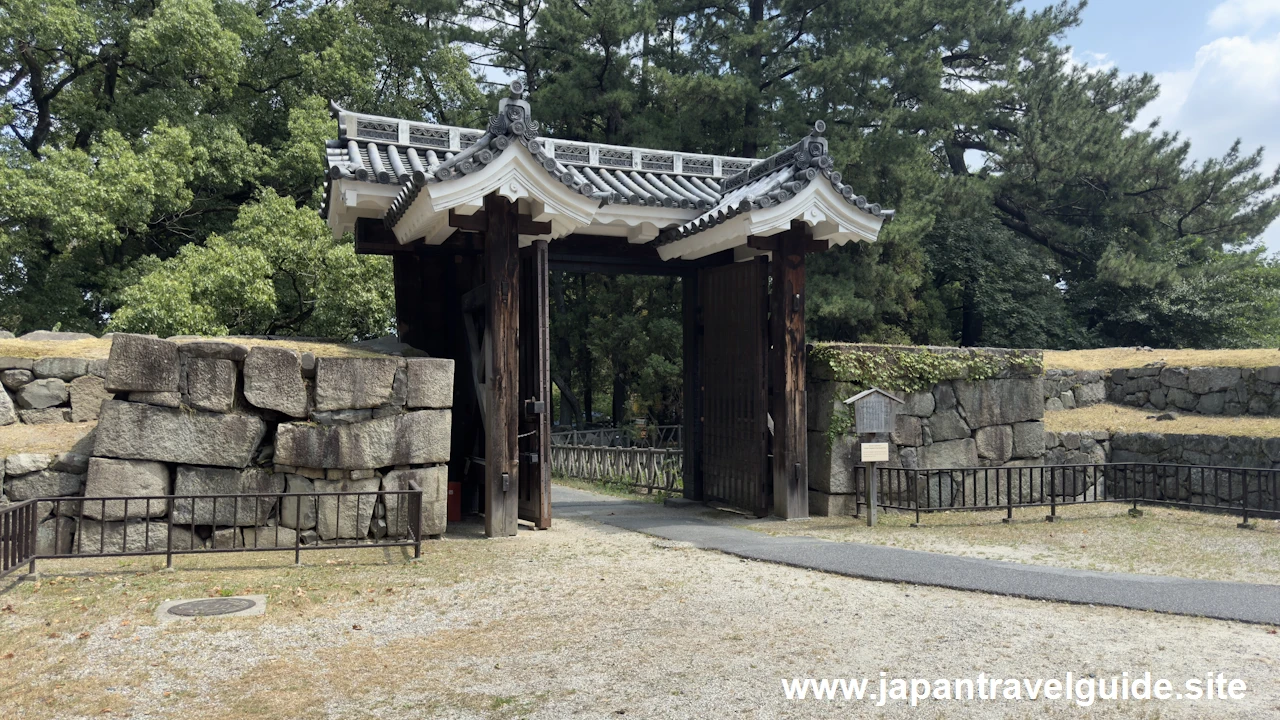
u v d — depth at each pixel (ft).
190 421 28.32
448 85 81.76
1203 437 39.83
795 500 36.35
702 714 13.96
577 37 78.07
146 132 63.10
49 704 14.34
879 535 31.83
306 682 15.53
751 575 24.43
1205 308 89.30
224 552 26.09
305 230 56.65
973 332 100.83
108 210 56.03
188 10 61.31
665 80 73.51
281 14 75.51
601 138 85.51
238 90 74.43
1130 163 84.23
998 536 31.30
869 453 33.94
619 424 90.89
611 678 15.66
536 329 33.58
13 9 56.08
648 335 79.51
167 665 16.38
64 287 62.39
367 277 55.77
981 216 88.17
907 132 78.48
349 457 29.37
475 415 37.68
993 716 13.80
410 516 30.27
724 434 41.34
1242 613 19.24
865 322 79.41
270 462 29.17
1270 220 88.43
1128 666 16.05
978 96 82.23
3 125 60.13
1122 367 49.21
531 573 24.75
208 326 51.72
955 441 40.37
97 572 24.25
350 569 25.12
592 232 39.81
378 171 32.86
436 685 15.37
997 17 88.58
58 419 32.55
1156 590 21.61
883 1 76.43
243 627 18.89
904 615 19.79
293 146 66.13
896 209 76.84
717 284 42.22
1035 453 42.29
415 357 31.60
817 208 34.45
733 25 83.15
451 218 31.48
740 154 80.28
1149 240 92.84
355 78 72.59
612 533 32.89
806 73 74.90
